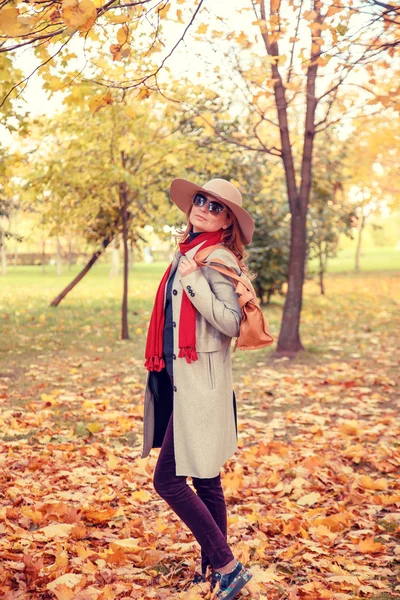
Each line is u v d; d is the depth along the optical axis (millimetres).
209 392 2504
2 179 5734
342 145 14977
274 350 9883
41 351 9672
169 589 2688
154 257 58469
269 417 6270
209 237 2654
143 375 8164
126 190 10828
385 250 74750
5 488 3838
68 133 9820
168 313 2607
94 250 13789
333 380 7734
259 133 12820
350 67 4660
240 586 2539
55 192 10547
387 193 10398
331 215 16875
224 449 2605
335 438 5434
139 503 3820
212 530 2551
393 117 7465
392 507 3838
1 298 18172
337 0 3873
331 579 2795
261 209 14891
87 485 4004
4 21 2562
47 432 5312
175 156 10250
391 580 2885
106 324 12586
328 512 3736
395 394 7164
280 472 4520
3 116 4527
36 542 3055
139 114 9250
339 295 20641
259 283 16125
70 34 2984
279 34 4582
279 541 3311
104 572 2764
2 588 2518
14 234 10523
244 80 6848
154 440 2803
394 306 16812
